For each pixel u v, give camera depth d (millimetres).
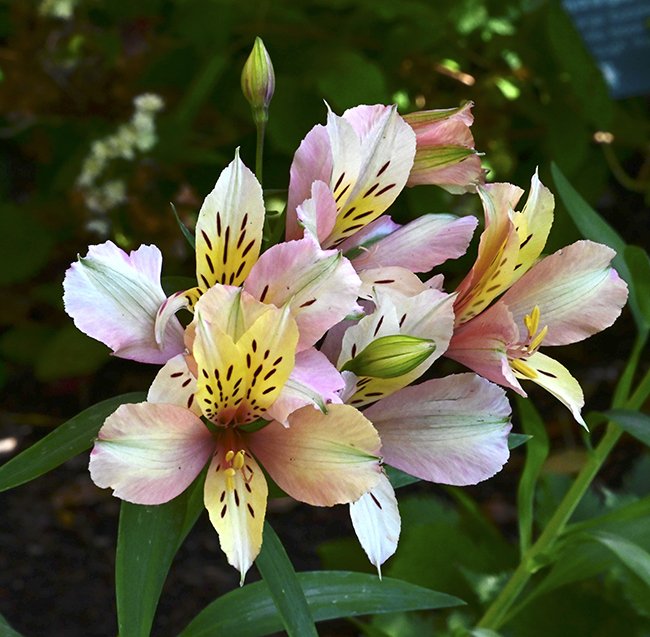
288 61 1130
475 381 401
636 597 680
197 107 1093
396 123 402
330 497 380
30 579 949
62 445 397
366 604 461
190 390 378
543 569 747
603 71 1077
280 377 375
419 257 419
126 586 390
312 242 376
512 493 1060
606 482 1032
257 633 469
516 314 424
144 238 1111
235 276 390
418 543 757
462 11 1099
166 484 378
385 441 403
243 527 377
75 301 373
